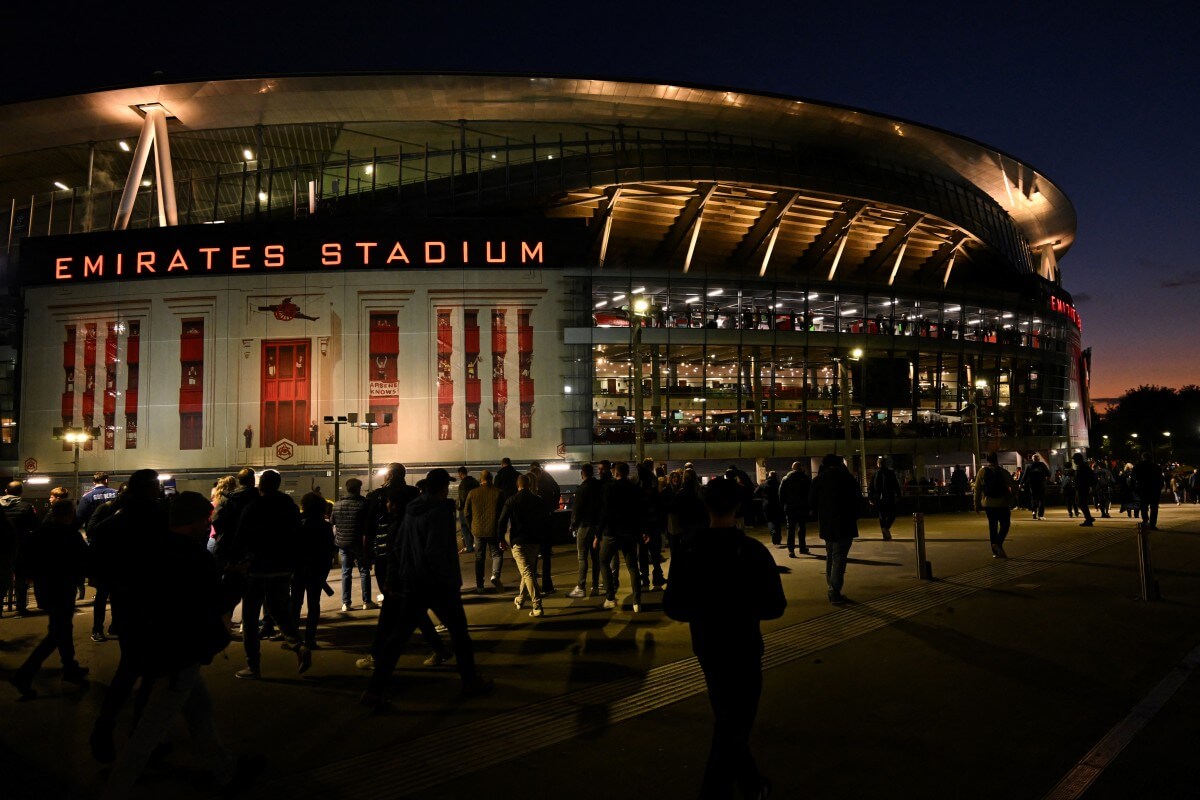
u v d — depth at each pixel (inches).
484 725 230.5
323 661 318.3
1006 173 2036.2
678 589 169.6
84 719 249.1
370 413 1209.4
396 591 273.3
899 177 1839.3
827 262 2023.9
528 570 402.3
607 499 412.8
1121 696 237.1
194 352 1402.6
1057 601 383.6
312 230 1414.9
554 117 1588.3
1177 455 4505.4
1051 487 1187.9
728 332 1526.8
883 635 323.9
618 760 199.0
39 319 1438.2
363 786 187.2
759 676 164.4
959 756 194.1
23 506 466.9
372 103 1512.1
